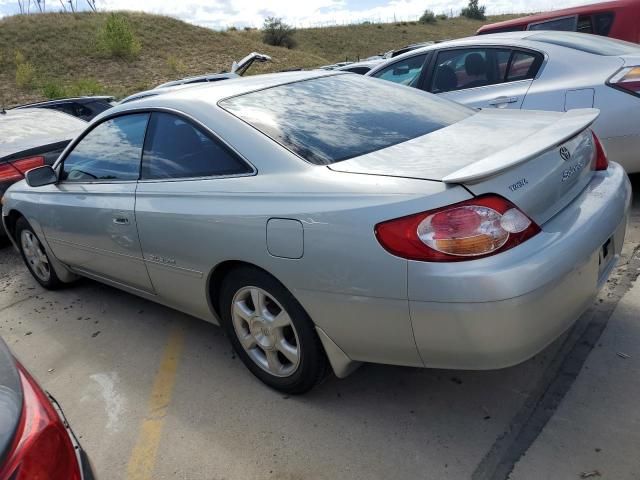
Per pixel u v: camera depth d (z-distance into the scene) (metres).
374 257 2.04
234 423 2.56
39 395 1.51
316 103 2.87
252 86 3.01
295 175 2.36
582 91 4.30
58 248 3.92
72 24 34.91
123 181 3.18
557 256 2.01
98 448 2.51
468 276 1.90
